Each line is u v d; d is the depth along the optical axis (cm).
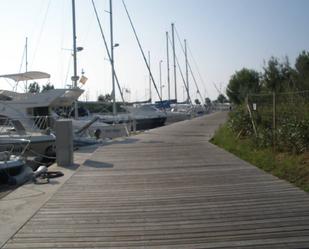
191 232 557
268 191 777
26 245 521
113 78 3111
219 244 507
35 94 2169
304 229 550
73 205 722
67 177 1005
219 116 4881
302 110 1230
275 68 2906
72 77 2572
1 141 1614
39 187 886
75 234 562
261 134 1366
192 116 5156
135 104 4438
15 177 1164
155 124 4075
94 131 2298
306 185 807
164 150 1530
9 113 2117
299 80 2131
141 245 514
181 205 702
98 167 1162
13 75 2253
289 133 1153
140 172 1059
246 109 1783
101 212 672
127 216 645
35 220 630
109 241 532
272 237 524
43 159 1703
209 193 783
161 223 602
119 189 852
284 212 631
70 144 1213
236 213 638
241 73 5275
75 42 2605
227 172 1008
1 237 552
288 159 1038
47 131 1822
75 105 2580
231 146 1498
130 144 1808
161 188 849
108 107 3997
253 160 1159
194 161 1218
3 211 686
